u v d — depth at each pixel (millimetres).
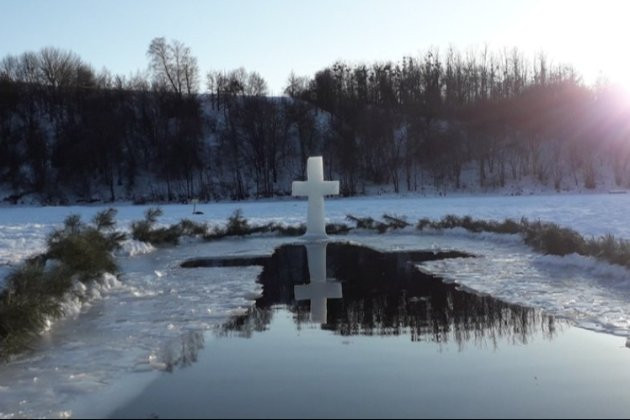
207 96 104438
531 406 5773
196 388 6395
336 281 13008
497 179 76375
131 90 95688
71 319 9836
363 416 5551
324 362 7168
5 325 8156
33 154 81000
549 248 16016
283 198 73812
